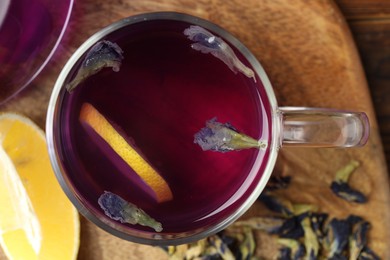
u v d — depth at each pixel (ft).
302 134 0.69
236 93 0.76
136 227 0.76
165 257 0.82
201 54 0.76
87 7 0.80
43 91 0.80
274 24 0.82
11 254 0.81
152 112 0.74
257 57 0.82
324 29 0.82
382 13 0.86
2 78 0.78
